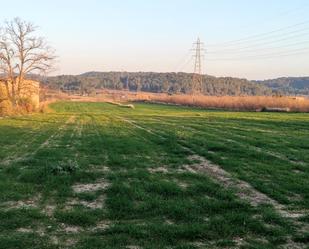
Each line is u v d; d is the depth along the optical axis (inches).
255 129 1461.6
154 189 530.0
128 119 2181.3
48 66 3080.7
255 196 508.4
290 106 3004.4
